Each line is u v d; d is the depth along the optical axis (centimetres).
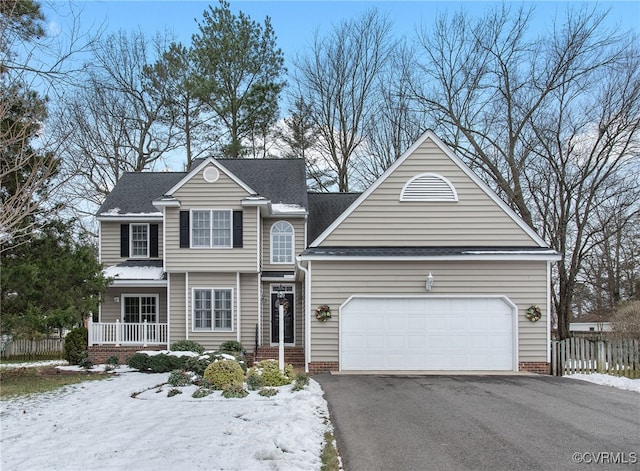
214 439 828
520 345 1691
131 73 3516
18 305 1608
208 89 3394
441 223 1764
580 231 2617
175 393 1256
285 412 1031
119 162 3528
